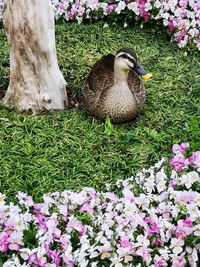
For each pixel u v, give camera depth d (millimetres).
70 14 2998
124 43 2857
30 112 2332
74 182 1986
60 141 2166
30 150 2113
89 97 2285
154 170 1893
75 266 1599
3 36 2879
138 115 2332
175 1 2873
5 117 2270
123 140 2174
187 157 1968
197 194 1745
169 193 1771
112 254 1614
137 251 1597
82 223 1700
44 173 2025
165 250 1611
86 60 2699
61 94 2354
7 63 2629
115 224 1677
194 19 2807
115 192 1910
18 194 1765
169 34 2891
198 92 2492
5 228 1644
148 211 1694
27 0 2156
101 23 3004
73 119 2283
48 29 2223
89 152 2123
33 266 1593
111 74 2279
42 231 1635
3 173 2014
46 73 2287
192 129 2205
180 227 1652
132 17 2965
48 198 1731
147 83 2533
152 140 2191
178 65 2689
